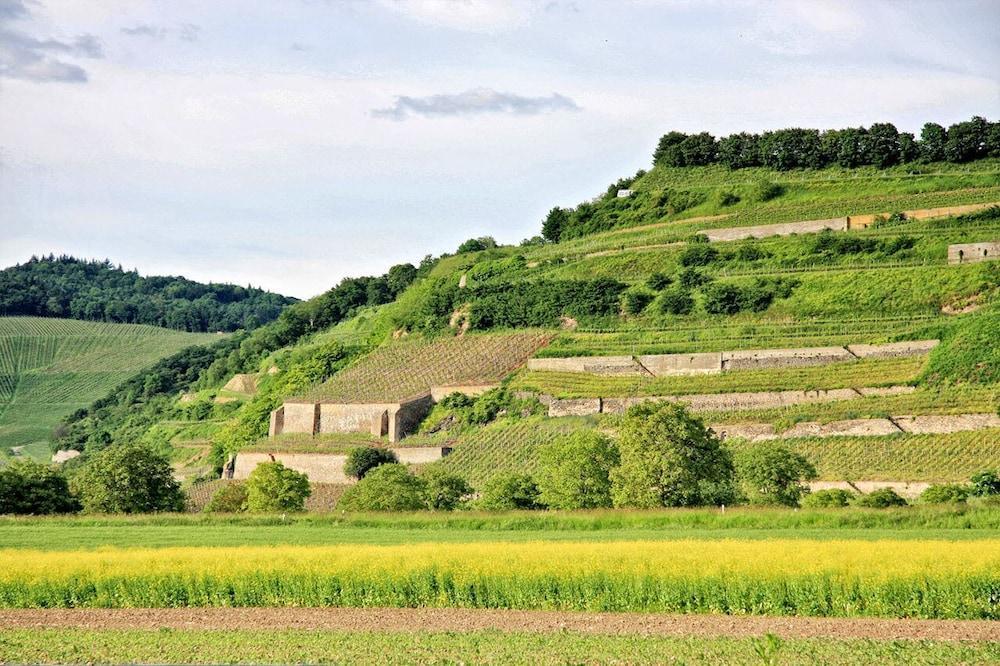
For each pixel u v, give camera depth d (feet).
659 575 315.17
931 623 295.69
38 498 627.87
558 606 319.47
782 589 308.81
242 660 273.13
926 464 646.74
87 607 334.44
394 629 298.56
